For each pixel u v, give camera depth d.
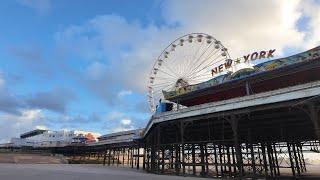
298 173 46.94
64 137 149.50
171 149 50.69
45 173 38.84
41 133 147.50
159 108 47.91
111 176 35.81
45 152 109.75
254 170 36.06
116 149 92.06
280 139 47.03
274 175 42.94
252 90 40.41
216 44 53.66
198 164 36.25
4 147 126.44
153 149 48.12
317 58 32.78
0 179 28.81
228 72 41.06
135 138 67.94
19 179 29.23
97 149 99.44
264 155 45.56
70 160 99.69
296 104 27.08
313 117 26.11
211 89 42.62
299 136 46.44
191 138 49.31
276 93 29.19
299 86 27.62
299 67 34.56
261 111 32.22
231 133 45.34
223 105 33.56
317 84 26.44
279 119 35.25
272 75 36.66
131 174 40.81
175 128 44.78
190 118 37.62
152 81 58.31
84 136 152.12
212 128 43.00
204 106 35.66
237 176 39.69
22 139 145.88
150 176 36.81
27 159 89.06
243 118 34.56
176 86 52.78
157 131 45.00
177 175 39.25
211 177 36.78
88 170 50.28
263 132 43.09
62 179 30.17
